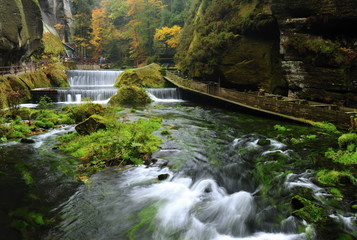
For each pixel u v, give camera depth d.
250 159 9.17
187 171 8.20
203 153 9.81
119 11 61.28
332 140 10.84
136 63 54.28
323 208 5.84
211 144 10.96
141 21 51.09
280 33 18.14
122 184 7.28
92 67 47.66
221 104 20.56
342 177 7.06
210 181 7.55
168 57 48.09
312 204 5.93
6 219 5.40
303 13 16.64
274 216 5.86
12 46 22.73
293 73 17.52
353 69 14.25
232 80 21.56
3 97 18.16
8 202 6.09
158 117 16.31
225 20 24.03
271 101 15.97
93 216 5.70
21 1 27.02
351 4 14.09
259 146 10.54
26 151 9.70
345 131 11.86
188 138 11.90
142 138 10.80
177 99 27.05
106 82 35.28
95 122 11.92
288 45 17.45
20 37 24.11
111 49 57.84
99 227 5.33
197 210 6.08
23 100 21.61
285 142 10.87
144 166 8.56
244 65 20.86
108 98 24.78
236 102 18.86
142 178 7.70
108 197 6.55
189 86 25.47
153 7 51.47
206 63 23.95
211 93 21.98
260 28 19.91
